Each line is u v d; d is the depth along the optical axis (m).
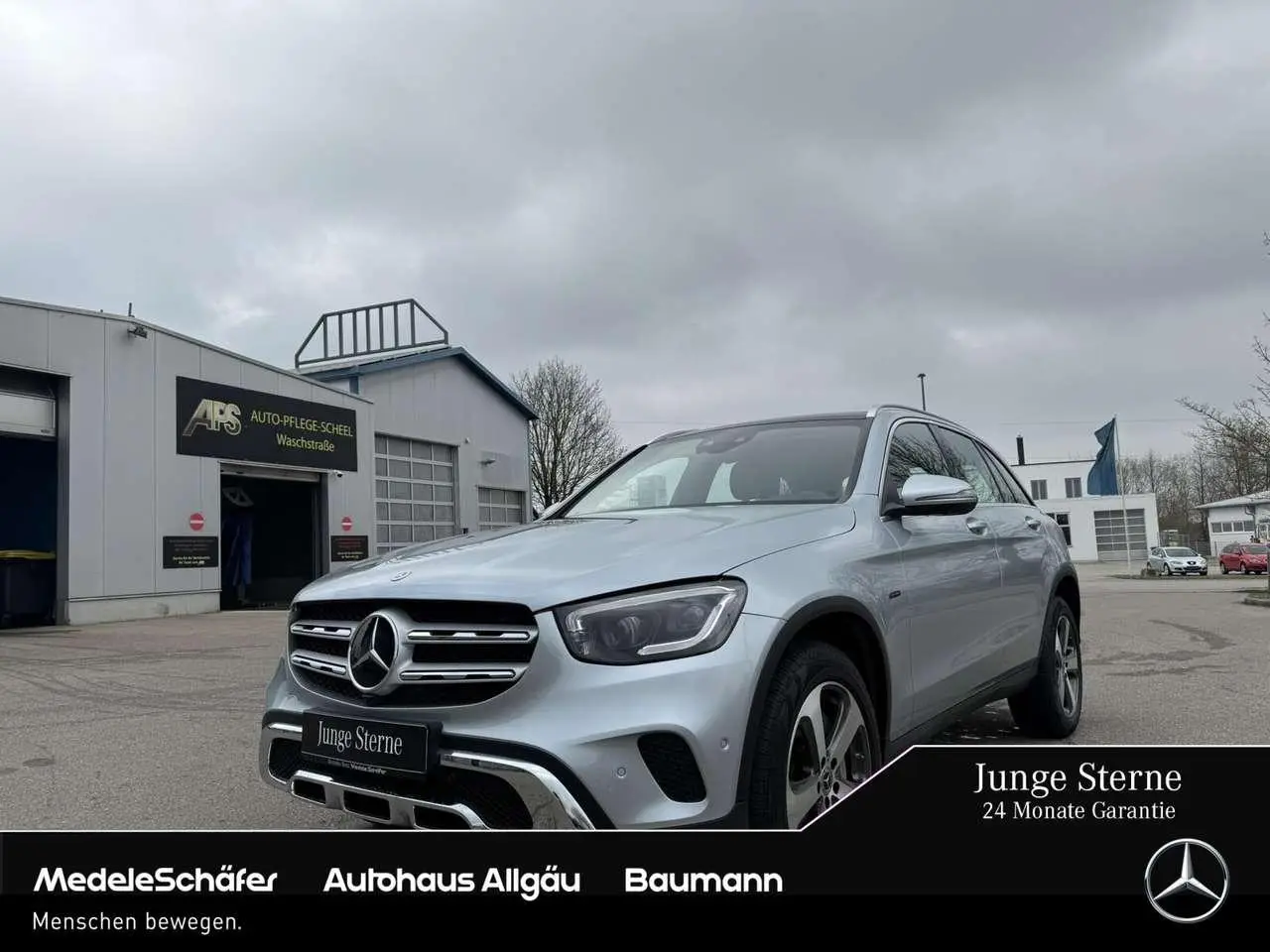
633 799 2.23
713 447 4.16
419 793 2.43
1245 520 54.41
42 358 13.90
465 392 29.16
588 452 50.56
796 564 2.72
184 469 16.45
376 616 2.58
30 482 15.26
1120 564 57.38
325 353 30.42
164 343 16.11
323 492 20.95
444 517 27.77
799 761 2.57
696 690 2.29
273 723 2.88
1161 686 6.38
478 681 2.38
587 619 2.35
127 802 4.17
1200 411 18.11
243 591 21.16
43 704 6.94
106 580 14.73
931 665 3.37
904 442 4.00
